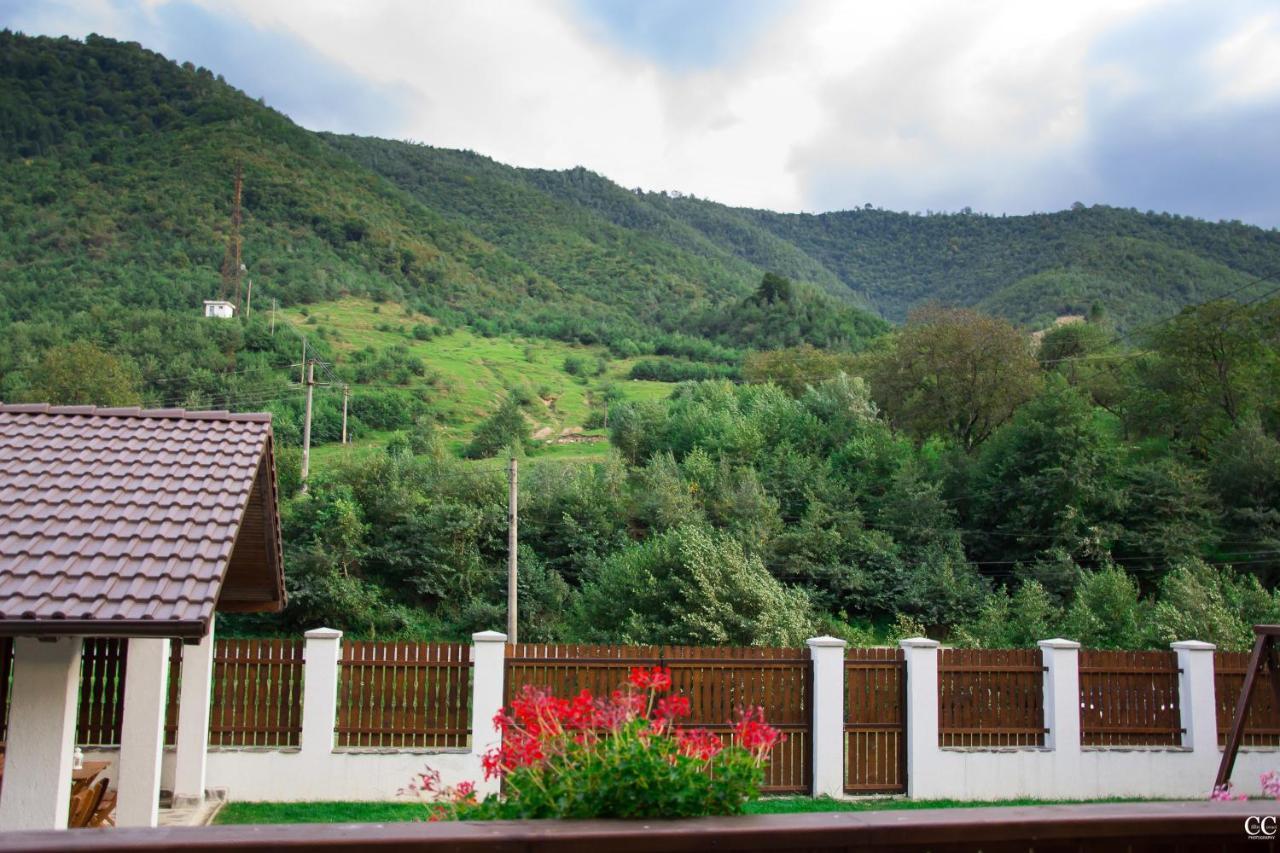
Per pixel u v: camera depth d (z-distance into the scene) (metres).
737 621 23.69
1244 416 41.31
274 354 69.19
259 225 114.25
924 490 36.59
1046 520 35.81
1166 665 12.54
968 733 12.00
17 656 6.11
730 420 43.75
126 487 7.11
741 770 4.11
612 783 3.93
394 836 3.05
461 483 35.12
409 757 10.82
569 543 34.22
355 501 33.84
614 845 3.17
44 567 6.08
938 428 46.75
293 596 30.36
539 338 102.88
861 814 3.46
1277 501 35.62
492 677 11.08
